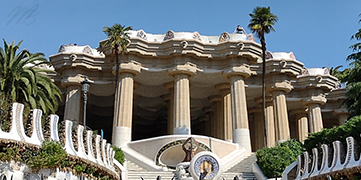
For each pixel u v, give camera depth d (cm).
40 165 1563
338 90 4947
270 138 4528
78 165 1780
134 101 5025
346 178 1834
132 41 3859
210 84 4450
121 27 3750
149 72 4028
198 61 4050
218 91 4531
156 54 3953
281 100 4341
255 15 3653
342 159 1958
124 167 2714
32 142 1588
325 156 2084
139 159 3444
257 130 4972
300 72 4419
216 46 3984
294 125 5522
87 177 1836
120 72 3950
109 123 5816
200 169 2320
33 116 1669
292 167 2450
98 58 4178
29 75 2500
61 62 4131
